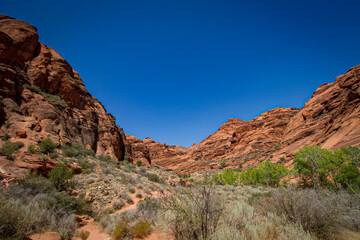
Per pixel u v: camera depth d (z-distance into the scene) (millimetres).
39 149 15125
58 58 32594
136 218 7125
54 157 15383
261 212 5906
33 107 21109
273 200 5762
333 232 4207
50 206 7434
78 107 31984
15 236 4406
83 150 22750
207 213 3799
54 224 6062
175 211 4176
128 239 5441
